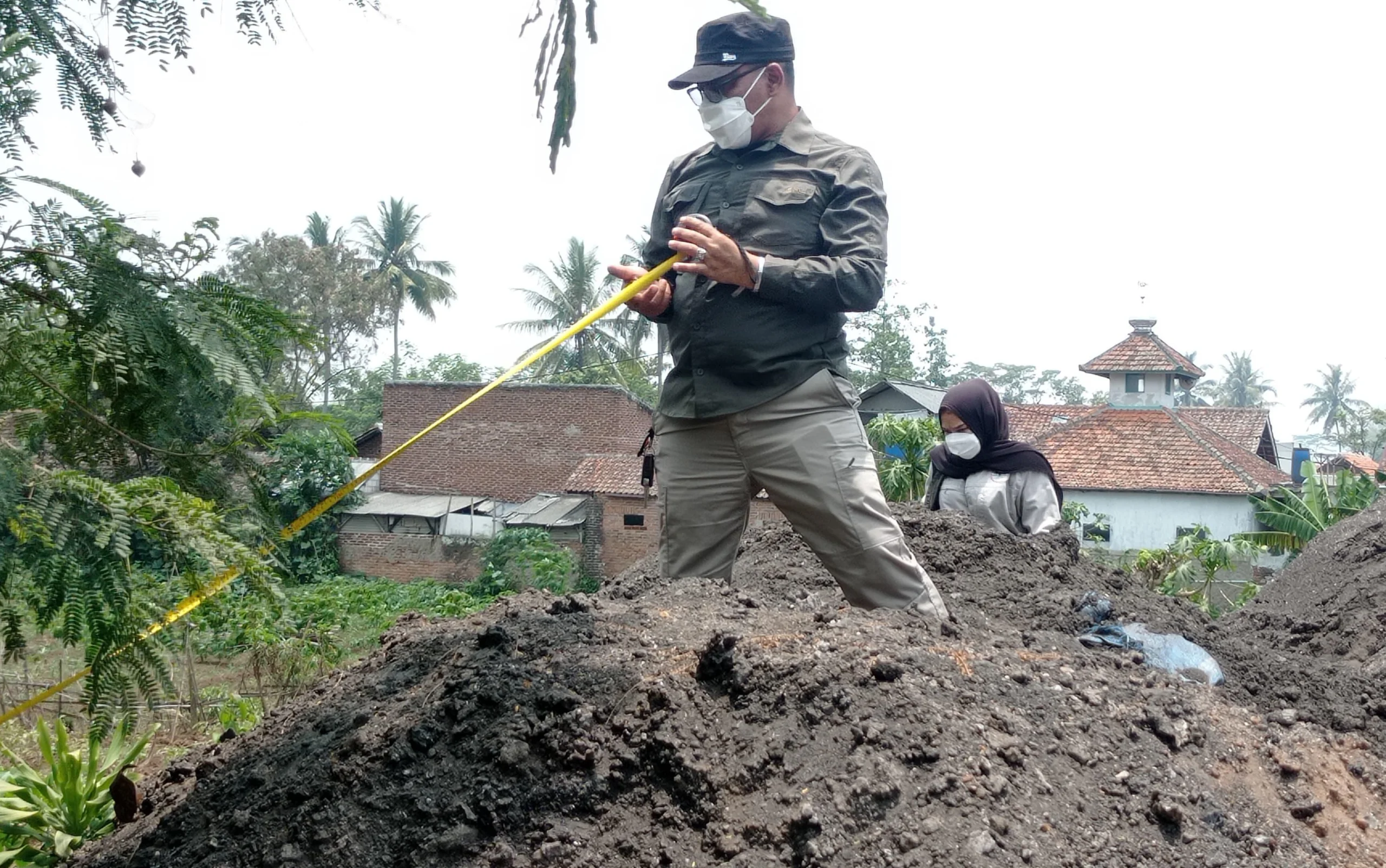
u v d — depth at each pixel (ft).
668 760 9.44
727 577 13.21
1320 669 13.80
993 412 19.30
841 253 11.68
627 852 8.96
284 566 10.36
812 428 11.82
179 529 8.39
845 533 11.88
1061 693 10.63
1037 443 97.19
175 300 9.04
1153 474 90.79
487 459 98.07
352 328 127.24
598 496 86.94
